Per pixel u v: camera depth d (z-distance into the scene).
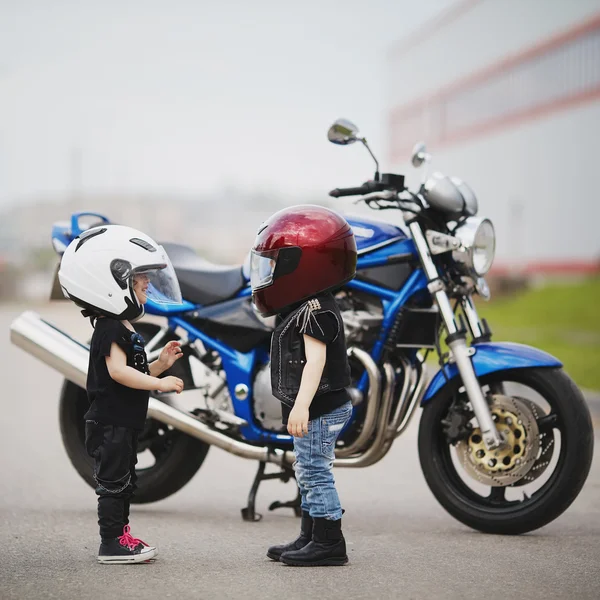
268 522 8.13
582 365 19.34
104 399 6.51
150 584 6.06
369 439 7.77
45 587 5.98
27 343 8.55
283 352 6.42
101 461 6.50
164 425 8.62
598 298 32.66
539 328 29.11
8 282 58.88
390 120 51.81
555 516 7.49
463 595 5.87
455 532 7.75
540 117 39.25
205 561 6.69
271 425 7.98
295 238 6.41
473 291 8.08
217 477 10.16
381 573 6.39
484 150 43.00
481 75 42.94
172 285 6.70
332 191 8.02
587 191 36.88
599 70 36.09
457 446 7.75
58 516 8.16
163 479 8.52
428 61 47.62
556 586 6.10
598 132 36.25
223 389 8.23
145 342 8.57
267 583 6.10
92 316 6.61
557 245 38.56
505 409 7.58
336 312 6.40
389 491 9.50
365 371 7.78
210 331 8.22
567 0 37.28
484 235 7.85
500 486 7.67
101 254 6.49
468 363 7.57
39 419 14.00
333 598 5.78
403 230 8.05
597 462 10.77
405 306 7.83
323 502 6.47
